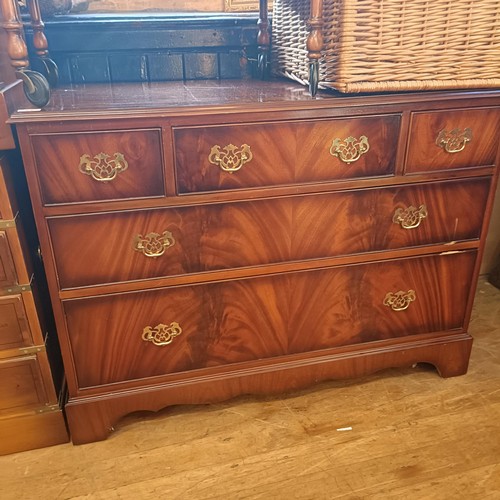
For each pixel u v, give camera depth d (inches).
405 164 48.1
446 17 45.1
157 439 50.9
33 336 45.3
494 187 52.2
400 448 49.4
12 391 46.7
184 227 44.8
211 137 42.2
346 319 53.7
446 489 44.8
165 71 62.4
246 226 46.4
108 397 49.1
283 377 53.6
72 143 39.5
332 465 47.5
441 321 57.3
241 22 62.2
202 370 51.2
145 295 46.4
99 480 46.1
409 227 51.1
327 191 47.0
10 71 45.0
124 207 42.6
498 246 81.3
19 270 42.6
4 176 39.8
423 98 45.5
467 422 52.6
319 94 47.5
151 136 40.9
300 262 49.3
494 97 47.6
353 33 43.8
